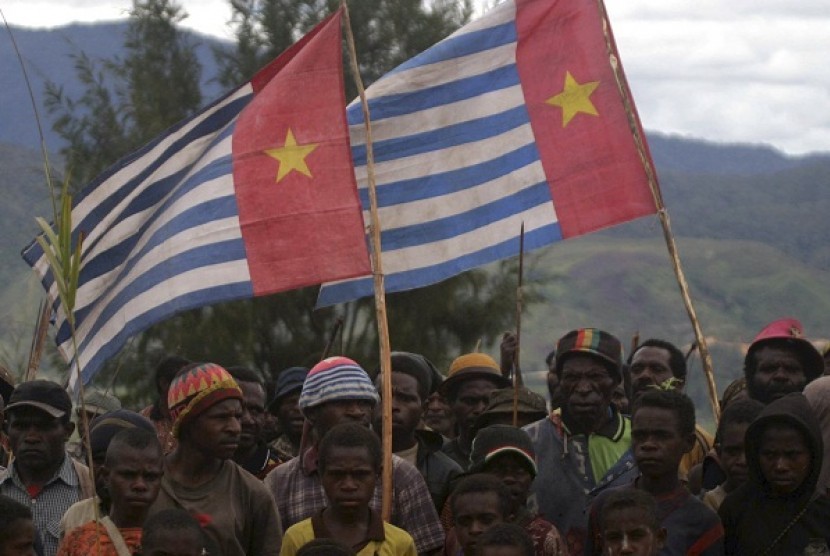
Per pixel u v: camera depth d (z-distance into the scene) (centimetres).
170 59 5738
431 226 2000
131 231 1972
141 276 1912
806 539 1574
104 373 4831
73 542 1530
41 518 1761
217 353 5184
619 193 1975
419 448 1877
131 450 1546
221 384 1628
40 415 1762
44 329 2084
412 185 2011
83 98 5634
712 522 1581
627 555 1501
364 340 5391
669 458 1595
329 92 1909
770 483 1577
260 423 1981
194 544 1464
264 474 1962
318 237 1883
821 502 1584
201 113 1958
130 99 5684
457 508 1588
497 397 1914
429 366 2153
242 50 5800
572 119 2003
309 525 1600
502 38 2041
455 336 5472
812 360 1881
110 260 1972
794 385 1862
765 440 1573
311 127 1906
